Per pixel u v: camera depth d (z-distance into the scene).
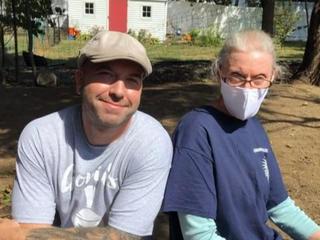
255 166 0.96
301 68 4.76
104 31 0.88
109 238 0.86
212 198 0.92
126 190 0.89
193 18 14.68
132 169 0.88
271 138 2.97
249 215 0.95
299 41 14.09
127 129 0.88
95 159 0.88
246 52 0.95
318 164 2.56
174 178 0.92
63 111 0.91
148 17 14.17
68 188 0.89
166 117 3.39
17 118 3.38
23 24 5.08
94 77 0.85
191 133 0.94
